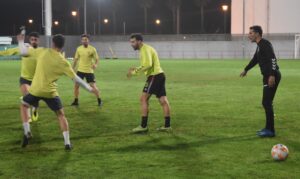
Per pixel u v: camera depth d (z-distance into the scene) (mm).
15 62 40219
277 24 55375
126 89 17234
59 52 7188
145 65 8391
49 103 7324
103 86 18453
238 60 46625
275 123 9719
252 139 8133
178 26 71062
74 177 5883
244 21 53906
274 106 12336
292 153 7086
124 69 30250
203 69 30344
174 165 6430
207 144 7738
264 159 6734
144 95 8789
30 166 6391
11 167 6344
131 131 8898
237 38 53625
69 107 12297
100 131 8938
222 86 18234
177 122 9898
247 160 6684
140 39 8461
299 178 5812
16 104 12898
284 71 27844
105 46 57812
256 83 19578
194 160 6695
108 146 7613
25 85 9453
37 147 7551
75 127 9352
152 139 8164
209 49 54688
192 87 17828
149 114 10969
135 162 6594
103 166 6387
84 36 12398
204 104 12781
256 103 12961
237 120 10133
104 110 11719
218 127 9305
